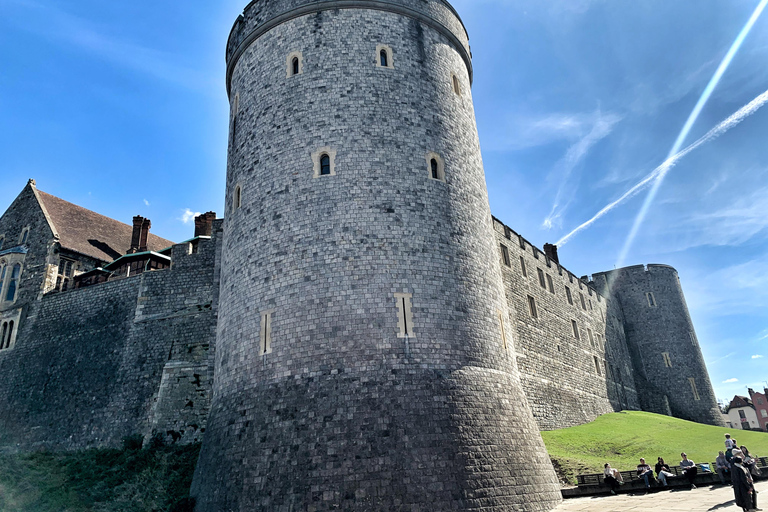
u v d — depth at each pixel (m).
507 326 20.14
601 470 20.55
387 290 17.36
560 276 38.84
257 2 23.52
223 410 17.95
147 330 27.70
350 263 17.64
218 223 29.06
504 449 16.53
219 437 17.41
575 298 40.41
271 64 21.94
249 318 18.47
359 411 15.61
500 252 30.84
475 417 16.52
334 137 19.52
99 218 39.53
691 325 51.12
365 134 19.55
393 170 19.17
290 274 18.05
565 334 36.44
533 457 17.27
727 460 17.72
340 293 17.27
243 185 20.92
